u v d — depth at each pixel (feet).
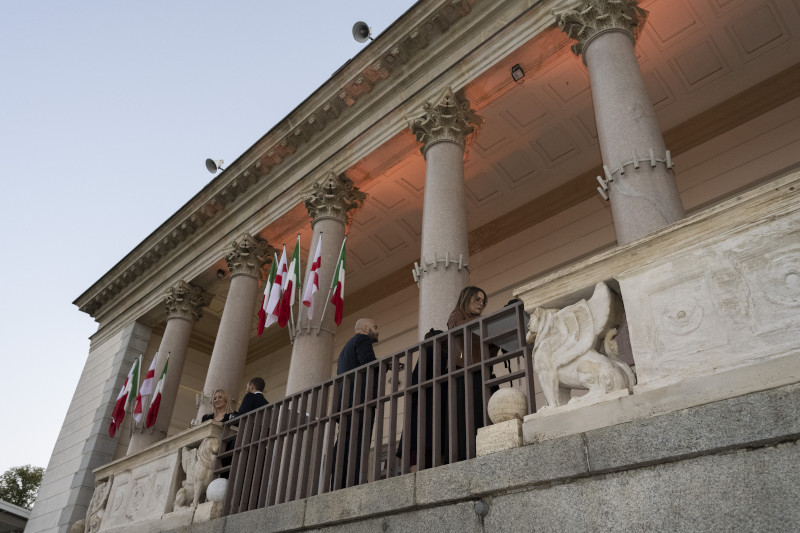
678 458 12.62
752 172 44.73
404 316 64.23
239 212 61.57
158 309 71.00
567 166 53.93
